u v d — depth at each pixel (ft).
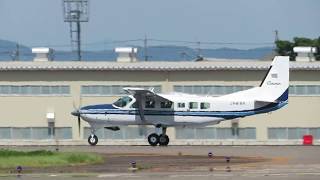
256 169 367.86
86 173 357.82
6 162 397.60
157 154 489.26
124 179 327.88
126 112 616.39
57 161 407.03
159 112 613.52
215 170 365.40
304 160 426.92
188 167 383.45
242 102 616.39
